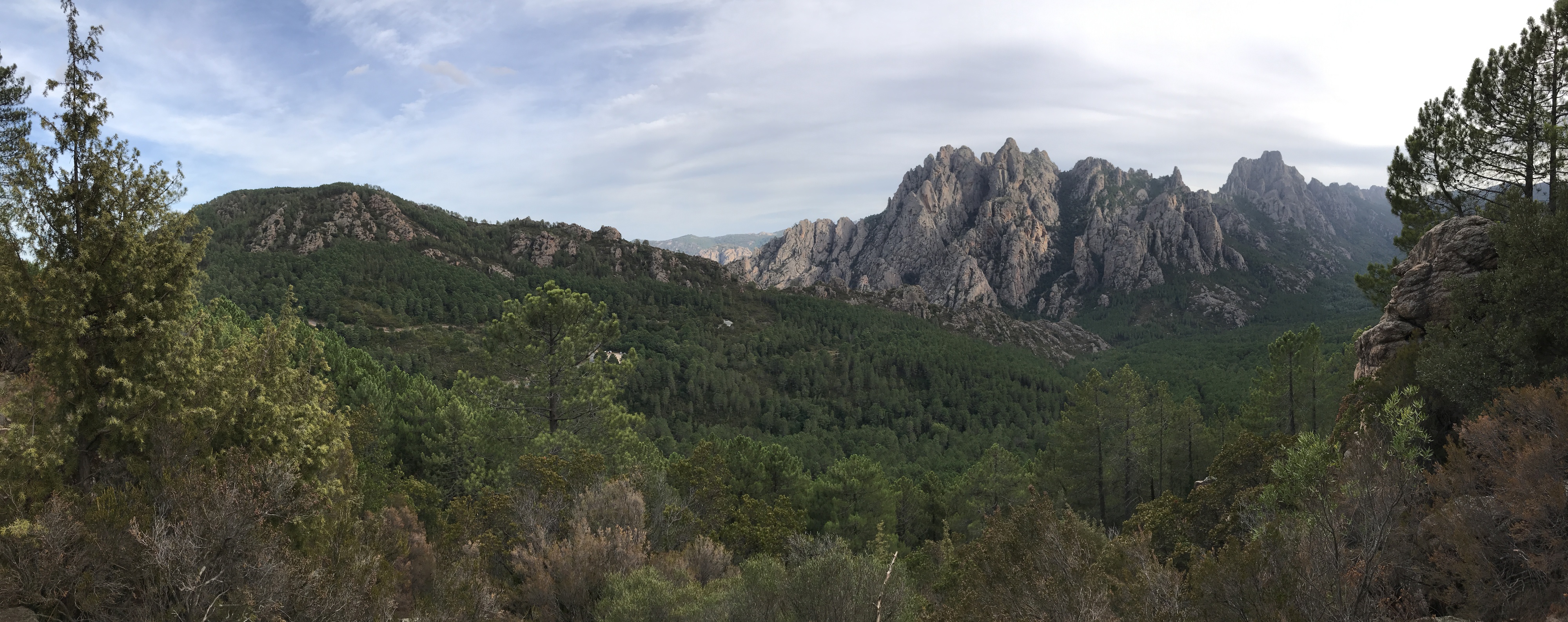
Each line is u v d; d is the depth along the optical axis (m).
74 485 9.79
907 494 48.16
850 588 14.33
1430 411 16.64
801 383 154.50
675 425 125.19
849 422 137.75
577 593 18.27
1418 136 29.08
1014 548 12.34
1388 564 9.78
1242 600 9.14
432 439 32.12
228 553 9.55
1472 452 11.66
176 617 8.95
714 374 147.12
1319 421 40.69
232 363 11.44
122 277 10.18
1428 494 10.84
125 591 9.20
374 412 27.31
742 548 25.70
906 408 144.00
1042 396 149.25
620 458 30.58
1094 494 47.03
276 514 10.53
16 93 16.25
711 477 29.14
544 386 30.97
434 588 15.72
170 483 9.80
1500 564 9.83
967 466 98.44
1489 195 26.02
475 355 32.00
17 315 9.33
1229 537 10.23
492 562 21.41
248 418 11.47
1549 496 9.27
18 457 9.00
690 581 18.98
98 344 10.03
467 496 26.06
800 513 30.09
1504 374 15.07
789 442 112.81
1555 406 10.64
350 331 125.81
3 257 9.46
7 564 8.34
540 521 22.28
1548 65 24.27
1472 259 20.19
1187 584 10.10
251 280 145.38
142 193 10.48
